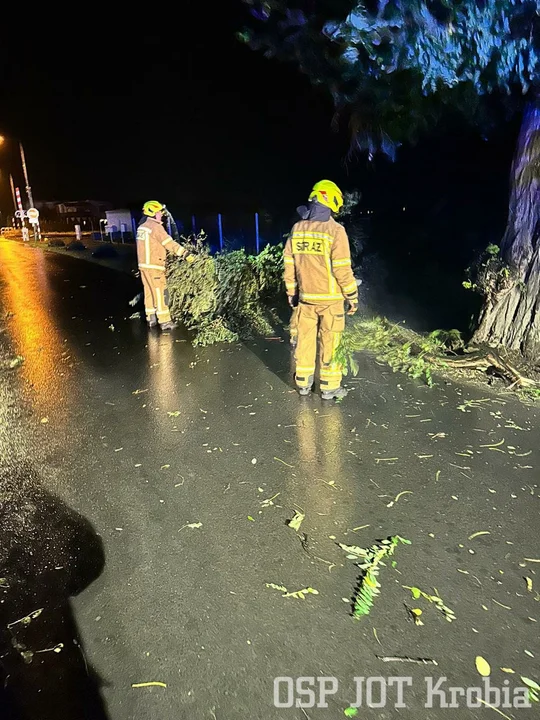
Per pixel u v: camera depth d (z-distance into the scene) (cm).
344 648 255
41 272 1609
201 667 246
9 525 350
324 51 450
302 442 452
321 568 306
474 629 264
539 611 275
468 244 971
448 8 371
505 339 608
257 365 650
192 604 281
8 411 534
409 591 288
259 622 270
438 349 652
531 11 371
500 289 603
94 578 301
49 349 752
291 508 362
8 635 264
